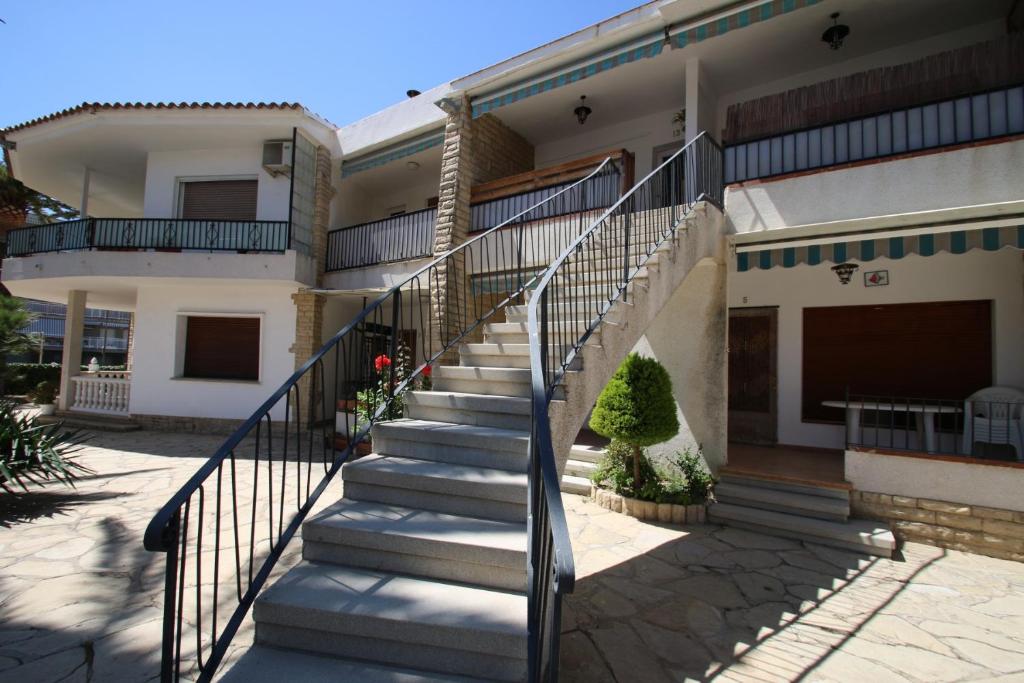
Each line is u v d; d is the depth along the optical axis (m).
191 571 4.09
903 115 5.43
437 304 8.70
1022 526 4.84
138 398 11.20
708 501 6.04
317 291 10.48
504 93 8.45
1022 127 4.89
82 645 3.03
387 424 3.78
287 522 5.30
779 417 8.18
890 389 7.43
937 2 6.38
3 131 11.08
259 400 10.73
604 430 5.96
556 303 4.17
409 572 2.77
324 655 2.44
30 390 17.45
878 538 4.96
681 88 8.70
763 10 6.20
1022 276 6.54
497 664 2.29
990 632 3.55
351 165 11.15
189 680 2.69
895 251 5.48
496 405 3.69
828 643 3.37
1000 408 5.97
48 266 10.55
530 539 2.41
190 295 11.20
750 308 8.53
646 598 3.98
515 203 8.63
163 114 10.12
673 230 5.26
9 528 4.96
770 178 6.05
